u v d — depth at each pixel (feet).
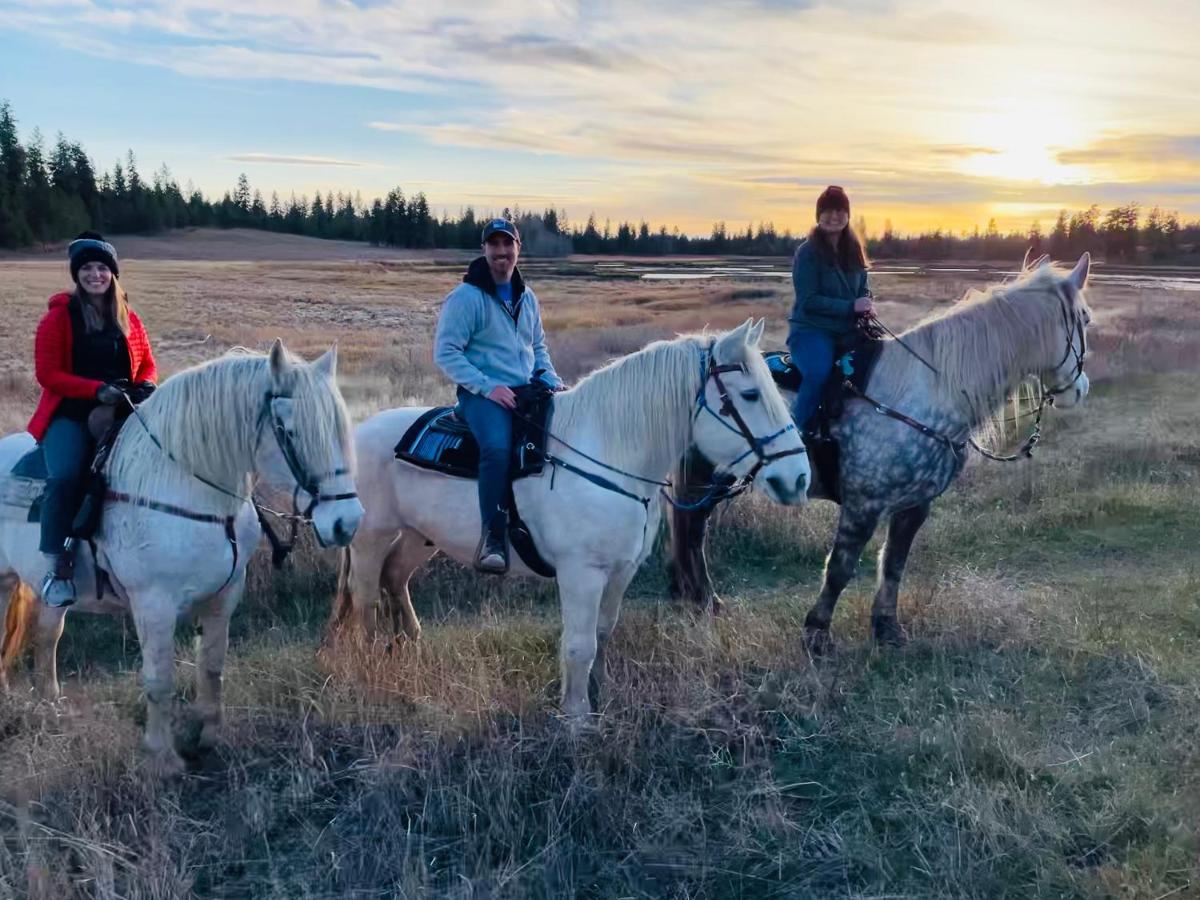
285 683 15.56
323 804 12.51
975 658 16.71
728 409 13.19
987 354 16.55
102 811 12.01
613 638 17.33
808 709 14.75
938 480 16.94
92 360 12.75
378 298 118.93
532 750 13.25
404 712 14.48
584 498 13.41
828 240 16.80
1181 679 15.51
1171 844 10.95
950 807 11.84
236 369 12.09
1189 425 37.27
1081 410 40.52
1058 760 13.00
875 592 20.01
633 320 84.33
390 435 15.55
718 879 11.02
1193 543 23.95
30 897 10.31
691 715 14.15
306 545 21.99
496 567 13.70
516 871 10.77
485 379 13.69
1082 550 23.84
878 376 16.81
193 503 12.26
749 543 24.47
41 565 13.01
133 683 16.26
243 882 11.14
